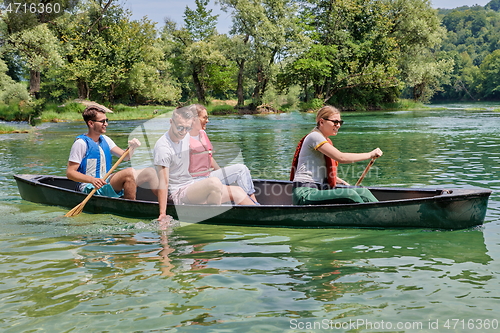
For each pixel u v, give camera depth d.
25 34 21.88
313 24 35.97
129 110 29.52
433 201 3.39
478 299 2.16
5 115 22.56
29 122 21.09
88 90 31.31
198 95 39.34
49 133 15.26
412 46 37.44
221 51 36.72
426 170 6.14
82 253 3.03
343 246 3.12
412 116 23.59
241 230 3.62
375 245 3.12
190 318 2.02
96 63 30.45
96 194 4.34
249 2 32.84
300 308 2.11
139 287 2.40
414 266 2.66
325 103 35.16
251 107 34.34
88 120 4.38
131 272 2.64
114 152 4.72
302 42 33.88
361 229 3.55
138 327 1.95
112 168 4.20
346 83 34.31
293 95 35.34
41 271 2.67
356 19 34.62
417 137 11.48
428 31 36.50
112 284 2.45
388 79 33.56
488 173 5.76
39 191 4.62
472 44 115.00
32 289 2.39
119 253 3.02
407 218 3.46
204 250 3.07
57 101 33.62
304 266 2.70
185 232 3.57
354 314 2.04
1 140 12.45
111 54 31.81
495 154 7.69
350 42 33.28
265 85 35.53
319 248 3.08
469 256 2.81
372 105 37.31
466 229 3.46
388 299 2.19
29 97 23.06
